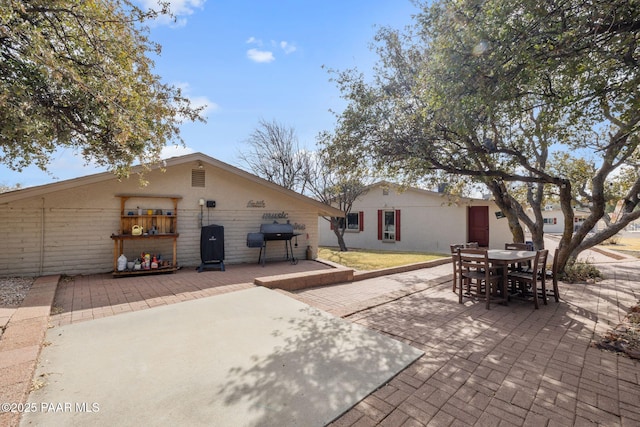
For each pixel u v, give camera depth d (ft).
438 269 29.19
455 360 10.14
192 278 22.68
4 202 20.22
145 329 12.50
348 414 7.29
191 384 8.45
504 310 15.78
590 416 7.25
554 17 9.73
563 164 30.09
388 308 16.15
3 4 10.45
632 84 9.24
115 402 7.56
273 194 31.63
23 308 14.02
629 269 28.09
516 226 27.17
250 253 30.40
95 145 16.76
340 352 10.54
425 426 6.91
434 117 16.74
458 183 29.81
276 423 6.89
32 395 7.77
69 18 14.03
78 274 23.15
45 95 13.75
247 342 11.34
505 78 10.81
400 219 48.85
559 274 23.45
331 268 27.02
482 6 10.76
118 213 24.44
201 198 27.81
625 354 10.53
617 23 9.13
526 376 9.11
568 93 10.77
